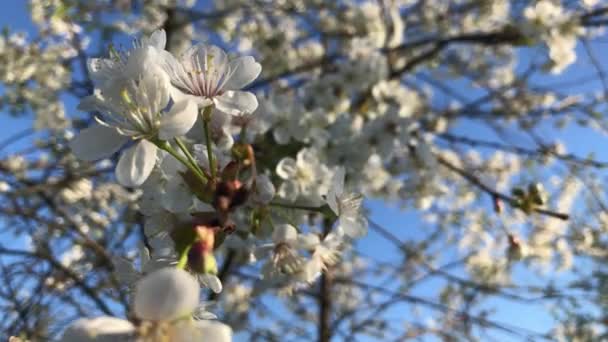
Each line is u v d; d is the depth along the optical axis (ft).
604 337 21.59
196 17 17.81
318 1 20.04
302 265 6.14
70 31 16.98
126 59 4.80
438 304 18.60
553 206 17.48
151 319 3.13
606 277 18.57
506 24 16.37
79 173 15.30
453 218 21.71
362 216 6.01
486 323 17.89
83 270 16.58
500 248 20.88
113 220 17.80
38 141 17.63
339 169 5.90
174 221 5.13
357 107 16.15
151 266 4.71
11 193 14.49
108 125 4.52
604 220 17.65
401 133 12.72
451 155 20.04
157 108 4.47
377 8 18.43
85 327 3.06
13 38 17.39
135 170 4.39
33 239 15.89
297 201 7.44
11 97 17.52
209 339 3.15
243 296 23.12
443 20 21.38
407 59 20.70
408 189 16.37
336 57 18.28
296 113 10.02
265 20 20.85
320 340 19.15
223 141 5.73
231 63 5.05
